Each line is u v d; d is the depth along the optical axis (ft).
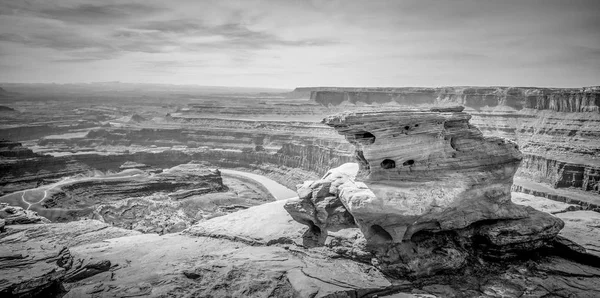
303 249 108.78
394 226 96.99
